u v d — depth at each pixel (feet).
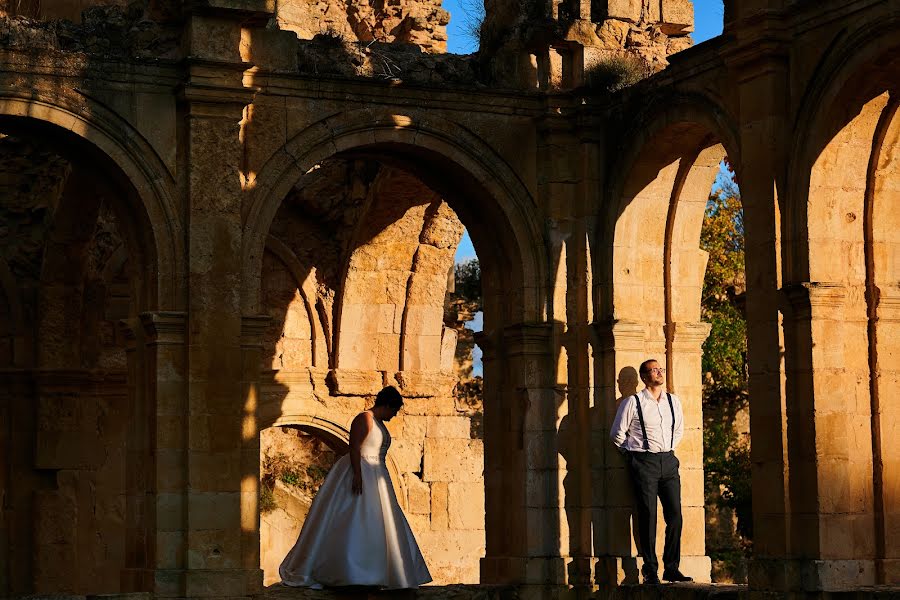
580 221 74.18
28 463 90.27
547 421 73.77
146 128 68.33
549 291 74.23
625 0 75.77
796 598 60.70
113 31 69.72
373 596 66.33
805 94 62.28
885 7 58.70
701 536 73.41
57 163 91.50
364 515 65.72
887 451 61.98
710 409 126.00
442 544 95.81
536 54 75.41
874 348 62.23
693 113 68.59
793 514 61.57
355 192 92.53
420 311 95.35
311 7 103.81
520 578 72.90
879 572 61.46
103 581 91.09
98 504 91.45
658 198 73.51
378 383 94.63
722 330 124.47
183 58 68.23
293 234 93.71
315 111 71.15
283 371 92.27
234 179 68.80
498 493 75.77
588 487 72.74
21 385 90.43
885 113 61.31
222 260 68.39
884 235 62.54
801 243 62.08
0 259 90.68
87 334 91.91
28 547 89.76
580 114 74.13
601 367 73.26
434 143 72.95
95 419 91.81
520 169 74.33
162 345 67.56
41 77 67.00
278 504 101.45
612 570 71.46
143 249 69.62
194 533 66.85
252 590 67.51
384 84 72.18
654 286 73.77
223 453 67.62
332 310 94.22
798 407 61.72
